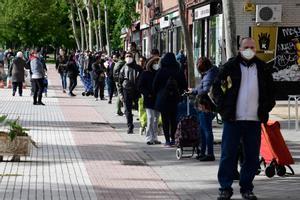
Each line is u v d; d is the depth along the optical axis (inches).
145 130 857.5
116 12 2203.5
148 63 762.2
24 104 1316.4
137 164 629.9
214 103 484.4
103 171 587.5
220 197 470.3
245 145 476.4
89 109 1242.6
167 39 2159.2
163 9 2236.7
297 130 899.4
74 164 620.1
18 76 1519.4
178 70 738.8
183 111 735.7
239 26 1318.9
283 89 1322.6
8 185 514.9
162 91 738.2
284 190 509.7
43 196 477.1
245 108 466.6
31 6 3875.5
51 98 1507.1
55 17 3941.9
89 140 799.1
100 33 2422.5
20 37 3922.2
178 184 534.9
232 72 466.3
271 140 560.1
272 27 1322.6
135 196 484.7
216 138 811.4
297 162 642.8
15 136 622.5
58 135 840.9
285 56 1325.0
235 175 483.2
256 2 1316.4
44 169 588.7
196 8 1620.3
